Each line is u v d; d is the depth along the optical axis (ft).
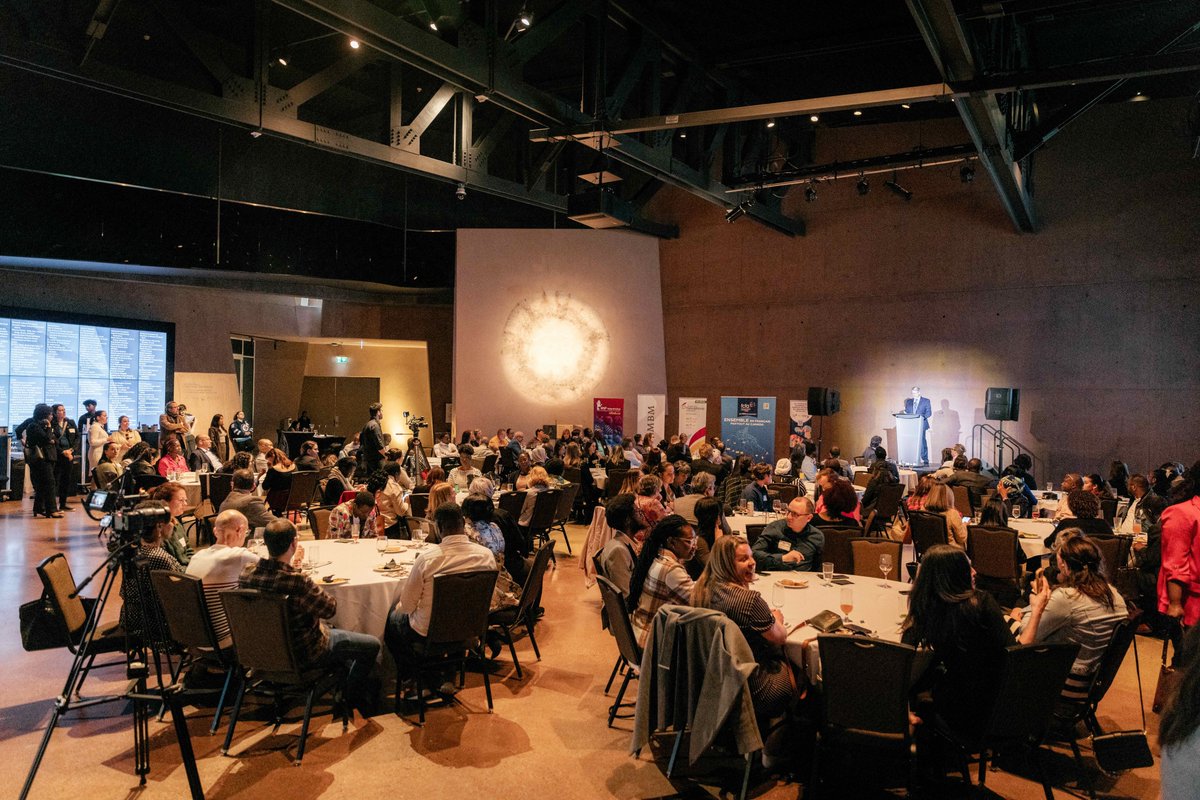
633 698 15.47
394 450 39.52
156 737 13.32
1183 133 41.52
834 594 14.67
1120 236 43.16
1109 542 19.33
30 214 37.29
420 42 25.08
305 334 58.75
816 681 11.66
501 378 53.88
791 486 30.63
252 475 22.30
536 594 17.03
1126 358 43.01
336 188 55.62
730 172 43.11
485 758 12.80
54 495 35.47
